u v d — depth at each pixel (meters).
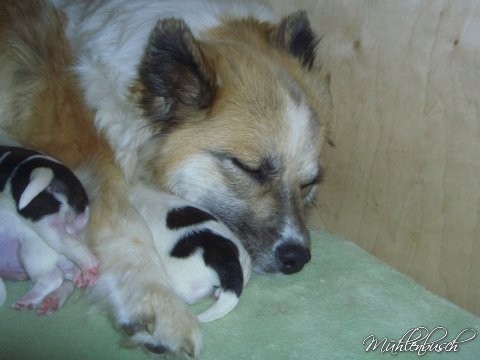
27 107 0.93
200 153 0.89
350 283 0.94
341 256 0.98
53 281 0.85
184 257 0.86
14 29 0.95
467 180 0.93
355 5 0.96
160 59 0.85
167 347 0.82
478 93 0.90
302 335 0.86
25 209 0.84
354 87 0.99
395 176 0.98
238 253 0.87
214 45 0.90
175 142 0.90
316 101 0.92
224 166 0.89
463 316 0.90
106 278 0.86
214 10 0.94
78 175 0.91
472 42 0.89
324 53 1.00
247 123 0.88
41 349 0.82
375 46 0.96
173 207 0.88
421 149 0.95
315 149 0.91
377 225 1.01
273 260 0.91
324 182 1.04
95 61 0.93
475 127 0.91
